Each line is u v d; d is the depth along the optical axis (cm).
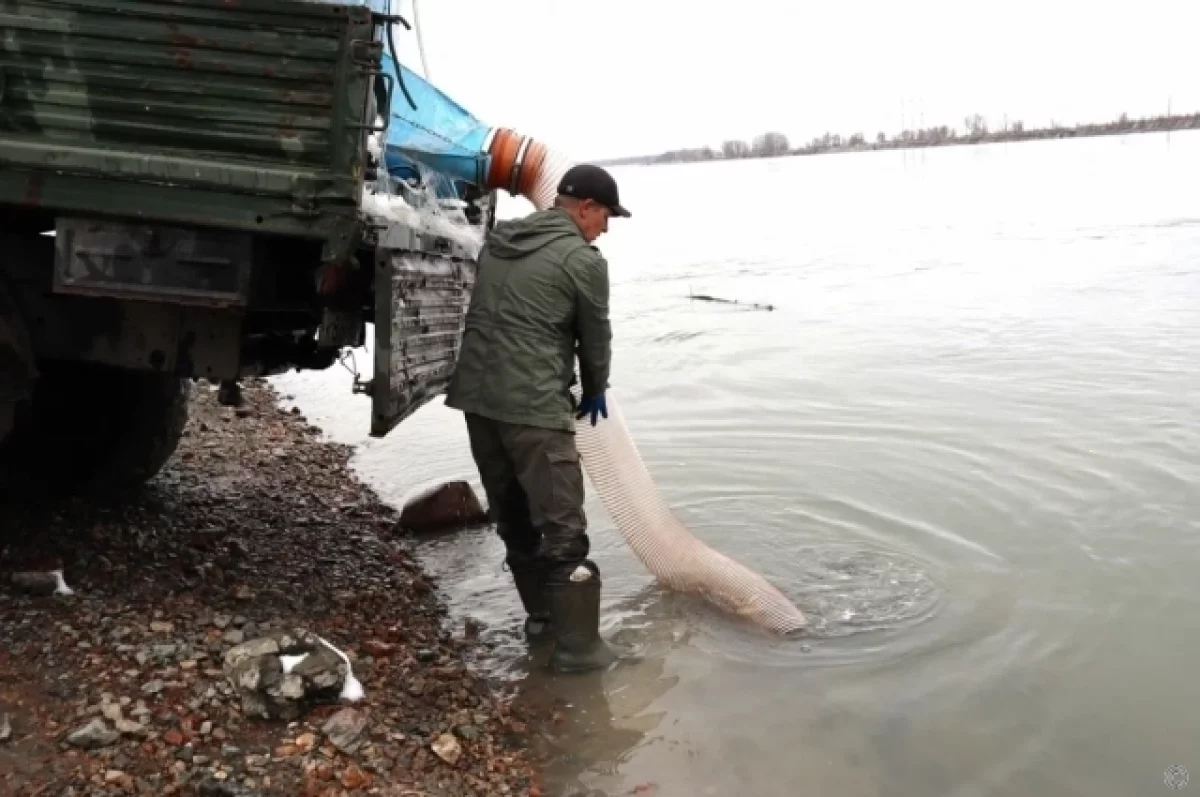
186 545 530
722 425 921
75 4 366
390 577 564
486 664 472
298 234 375
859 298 1816
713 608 535
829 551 605
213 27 368
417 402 461
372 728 375
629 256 3103
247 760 343
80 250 379
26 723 343
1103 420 862
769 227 4188
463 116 603
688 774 379
